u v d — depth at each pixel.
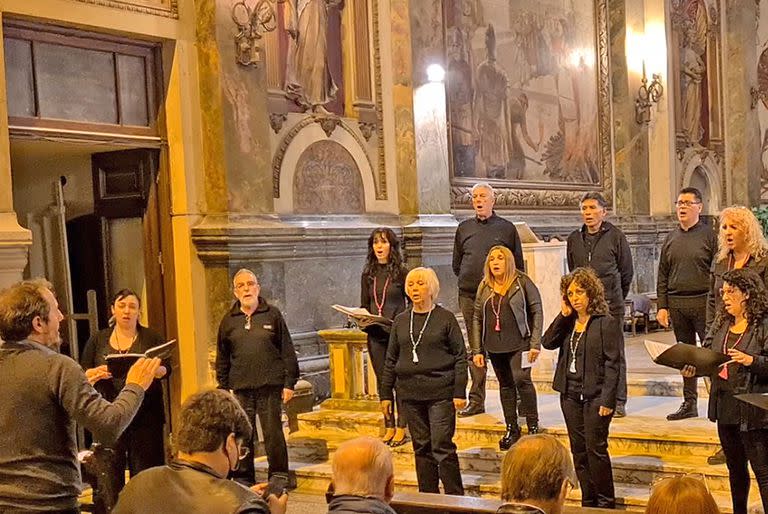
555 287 8.80
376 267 7.08
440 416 5.65
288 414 7.92
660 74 13.30
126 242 8.05
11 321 3.67
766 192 15.56
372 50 9.57
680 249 6.50
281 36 8.61
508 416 6.66
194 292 7.80
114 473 5.62
